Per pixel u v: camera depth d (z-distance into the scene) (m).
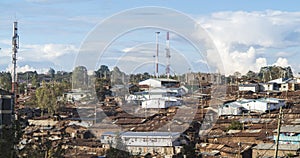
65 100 53.81
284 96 57.22
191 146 33.81
